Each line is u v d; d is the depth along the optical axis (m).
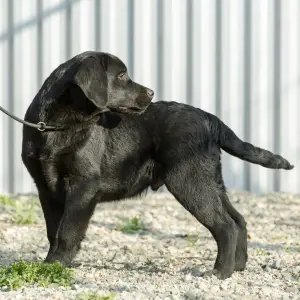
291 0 17.02
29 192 17.11
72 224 9.83
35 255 11.19
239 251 10.05
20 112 17.19
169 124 10.08
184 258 11.15
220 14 17.11
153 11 17.14
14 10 17.11
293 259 10.80
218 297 8.33
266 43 17.14
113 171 10.26
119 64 10.28
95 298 7.94
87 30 17.14
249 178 17.30
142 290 8.62
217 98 17.23
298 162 17.22
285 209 15.46
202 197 9.81
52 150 9.83
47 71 17.17
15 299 8.02
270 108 17.22
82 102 9.77
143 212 14.94
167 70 17.22
